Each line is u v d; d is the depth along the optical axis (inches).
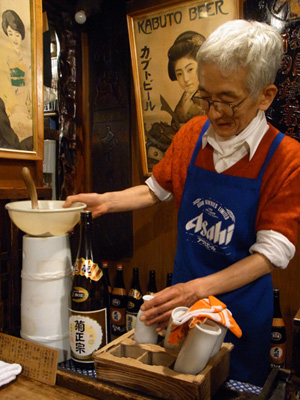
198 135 49.5
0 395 34.6
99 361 34.0
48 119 78.3
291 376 30.1
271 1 60.7
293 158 41.6
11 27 52.1
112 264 81.2
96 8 70.7
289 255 40.0
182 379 30.0
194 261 47.6
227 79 35.4
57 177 76.8
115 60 74.9
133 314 73.4
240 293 45.3
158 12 67.4
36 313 40.4
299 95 60.2
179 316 31.9
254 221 43.5
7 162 53.5
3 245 48.4
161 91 69.9
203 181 46.6
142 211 76.9
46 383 36.4
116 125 76.1
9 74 52.3
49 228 39.5
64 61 75.1
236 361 45.7
